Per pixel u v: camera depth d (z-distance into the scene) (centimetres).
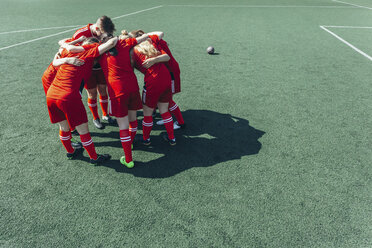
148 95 316
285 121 412
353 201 269
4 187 284
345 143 359
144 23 1073
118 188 285
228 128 396
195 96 493
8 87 518
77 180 296
